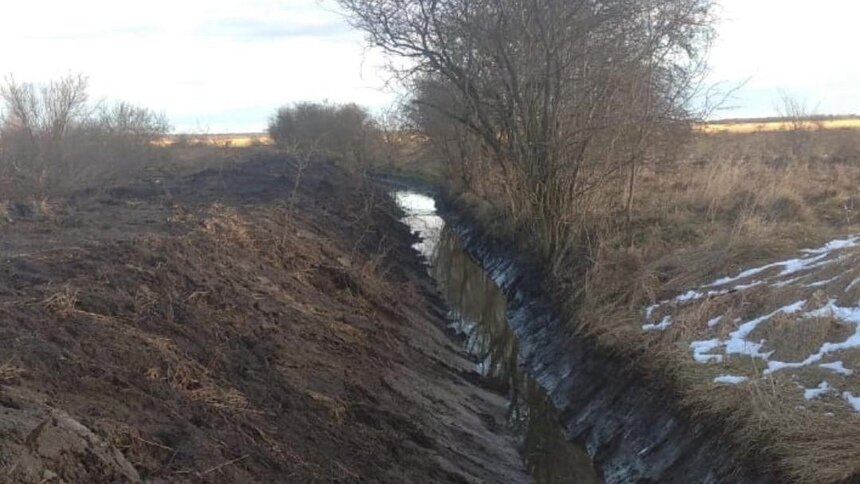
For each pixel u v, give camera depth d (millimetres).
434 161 42594
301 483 5980
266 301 10250
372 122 52875
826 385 7832
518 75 17766
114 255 9258
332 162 39250
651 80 16234
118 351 6496
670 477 8031
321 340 10023
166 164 32656
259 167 29734
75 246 9602
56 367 5660
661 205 17344
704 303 10797
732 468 7289
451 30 19719
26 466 4113
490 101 20062
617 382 10516
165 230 11953
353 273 14531
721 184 17562
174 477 5031
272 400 7305
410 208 36969
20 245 9836
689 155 22062
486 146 23641
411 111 31828
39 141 21797
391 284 16453
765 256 12375
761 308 10273
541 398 12219
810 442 6879
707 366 9211
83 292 7551
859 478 6121
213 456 5500
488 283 20219
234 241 12445
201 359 7340
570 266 15477
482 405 11695
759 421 7406
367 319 12547
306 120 52406
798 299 10062
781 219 14914
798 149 27859
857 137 29000
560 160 16391
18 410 4609
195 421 6039
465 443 9562
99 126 28219
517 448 10281
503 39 17797
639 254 14031
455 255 24812
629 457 9008
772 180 17609
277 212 16859
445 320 17000
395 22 20828
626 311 12148
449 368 12953
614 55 15953
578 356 12102
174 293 8680
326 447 6969
